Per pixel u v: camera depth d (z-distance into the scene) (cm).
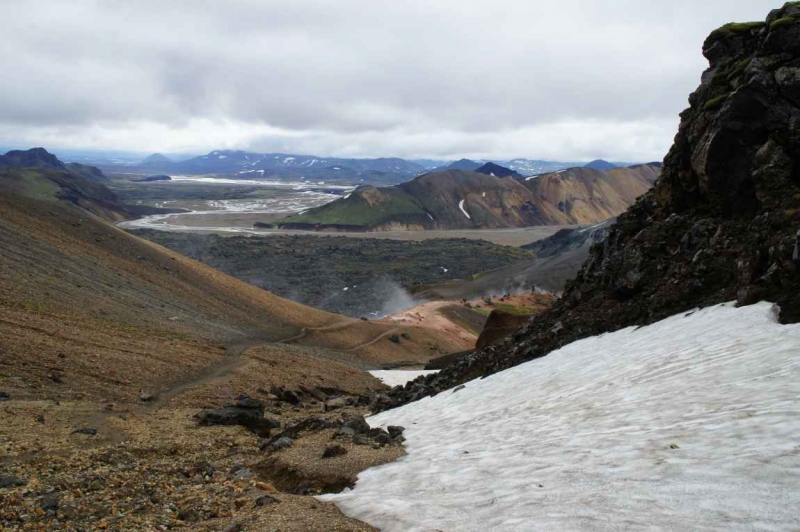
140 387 4053
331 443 1988
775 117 2823
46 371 3662
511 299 18825
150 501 1411
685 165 3547
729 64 3547
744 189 2955
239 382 5012
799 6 3111
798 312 1791
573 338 3219
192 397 4009
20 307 5062
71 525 1220
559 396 2050
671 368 1781
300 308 12238
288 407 4575
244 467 1831
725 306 2292
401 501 1210
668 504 846
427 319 15062
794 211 2467
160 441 2216
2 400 2744
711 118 3294
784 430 987
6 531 1175
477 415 2266
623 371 2016
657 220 3622
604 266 3700
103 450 1955
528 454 1381
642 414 1419
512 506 1015
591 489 995
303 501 1312
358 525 1099
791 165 2722
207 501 1417
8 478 1509
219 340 7331
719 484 861
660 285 3027
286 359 7069
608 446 1227
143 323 6638
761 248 2366
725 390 1363
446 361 9238
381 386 7556
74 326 5106
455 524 1003
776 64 2928
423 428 2322
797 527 693
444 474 1388
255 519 1196
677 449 1065
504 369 3394
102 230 10294
